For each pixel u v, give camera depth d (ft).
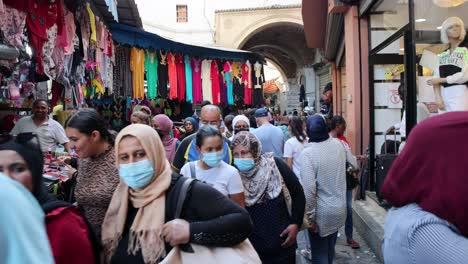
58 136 17.61
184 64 31.65
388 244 4.84
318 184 12.01
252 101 37.78
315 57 70.23
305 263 16.46
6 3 11.70
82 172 7.77
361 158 22.53
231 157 11.30
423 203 4.49
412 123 16.02
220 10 67.36
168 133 17.29
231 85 35.65
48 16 13.98
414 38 15.84
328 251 12.38
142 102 32.76
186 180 6.55
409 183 4.62
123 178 6.38
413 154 4.57
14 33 11.95
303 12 34.88
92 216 7.45
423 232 4.31
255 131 18.01
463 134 4.28
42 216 4.03
